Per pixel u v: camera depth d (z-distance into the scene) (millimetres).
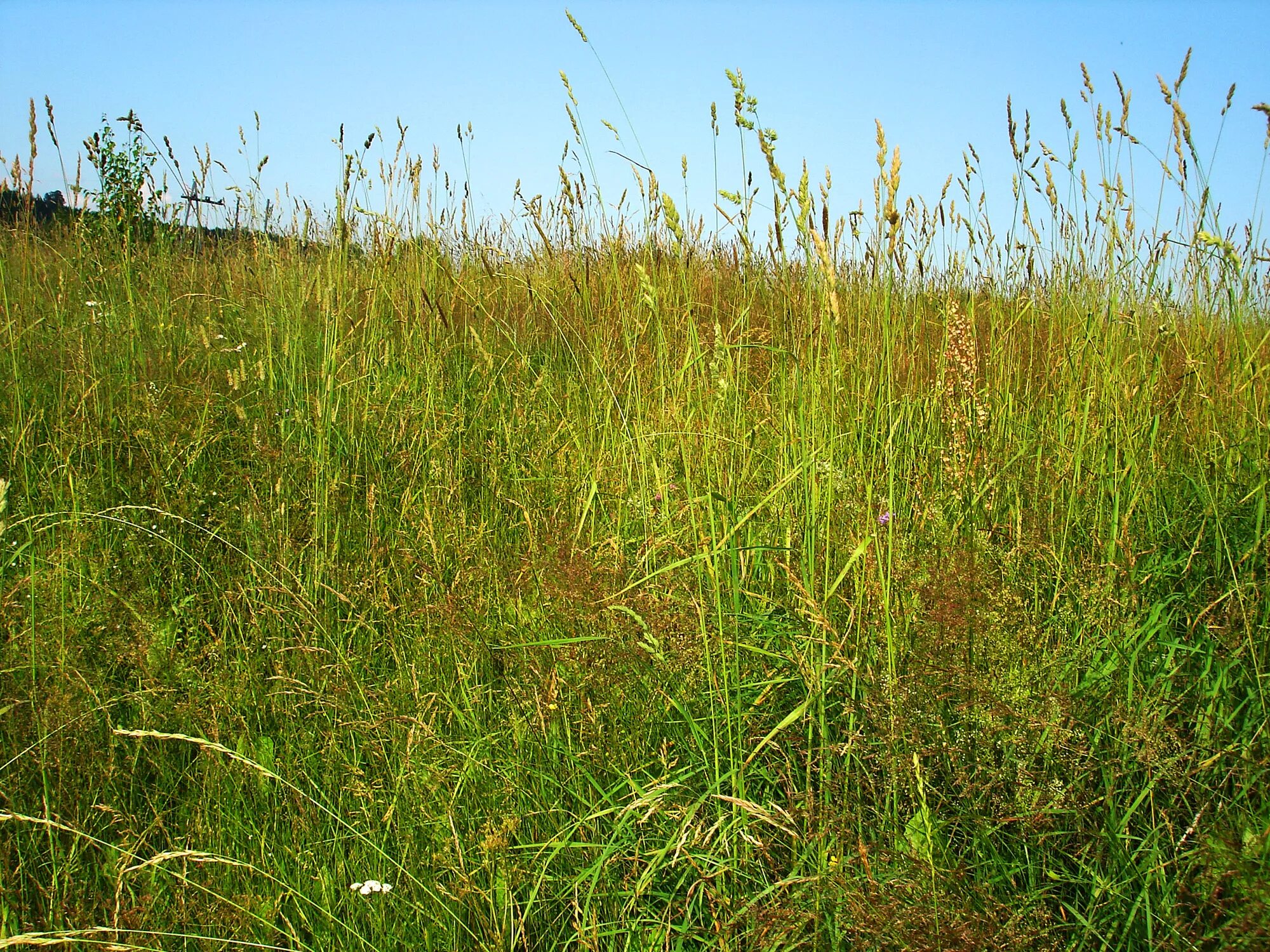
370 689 2297
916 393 3270
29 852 1815
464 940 1691
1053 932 1597
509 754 2051
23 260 5043
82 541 2529
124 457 3322
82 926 1596
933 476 2771
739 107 2180
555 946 1674
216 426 3523
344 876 1808
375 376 4164
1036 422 3316
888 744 1759
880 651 2057
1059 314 3662
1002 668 1863
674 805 1858
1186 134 3061
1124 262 3133
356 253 4965
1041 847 1747
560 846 1738
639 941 1647
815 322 2355
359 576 2787
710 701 2062
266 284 5016
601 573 2365
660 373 3193
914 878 1536
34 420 3439
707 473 2564
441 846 1836
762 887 1742
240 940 1612
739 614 2160
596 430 3645
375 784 2004
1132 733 1806
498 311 5223
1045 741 1762
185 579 2740
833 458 2467
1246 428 2943
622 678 2125
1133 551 2375
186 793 2059
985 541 2322
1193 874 1610
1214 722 1930
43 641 2191
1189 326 3418
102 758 1972
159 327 4473
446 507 3064
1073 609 2201
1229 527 2639
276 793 2012
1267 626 2113
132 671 2270
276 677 2230
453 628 2348
